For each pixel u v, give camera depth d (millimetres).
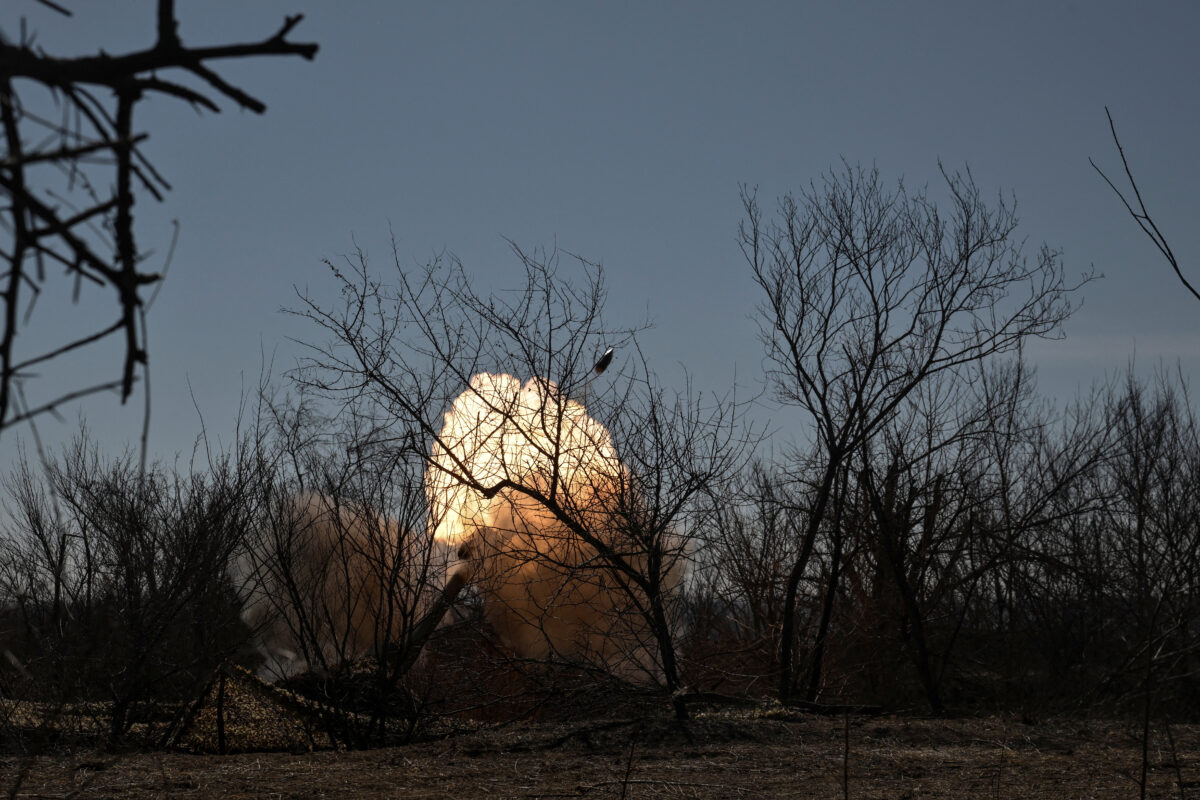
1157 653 12117
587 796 8633
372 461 13305
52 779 9031
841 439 16719
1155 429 22188
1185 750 11500
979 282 16609
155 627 12383
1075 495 20797
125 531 13422
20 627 12602
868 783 9320
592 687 13586
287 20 2582
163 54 2506
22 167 2322
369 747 12312
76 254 2432
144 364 2541
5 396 2381
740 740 11906
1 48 2385
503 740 11922
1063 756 11031
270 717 12070
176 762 10266
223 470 13500
